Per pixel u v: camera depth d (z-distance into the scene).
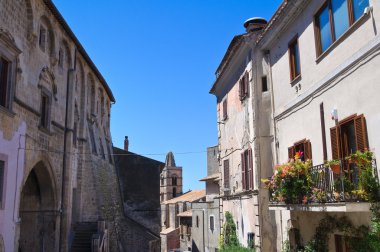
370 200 8.88
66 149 23.81
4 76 16.12
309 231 13.45
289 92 15.31
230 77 22.59
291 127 15.05
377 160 9.34
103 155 35.22
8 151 15.95
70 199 23.91
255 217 17.14
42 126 20.42
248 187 18.61
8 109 15.95
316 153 12.77
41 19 20.23
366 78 9.92
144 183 40.44
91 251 24.03
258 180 16.95
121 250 34.16
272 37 16.67
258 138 17.25
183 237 58.47
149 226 39.25
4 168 15.55
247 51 18.72
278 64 16.58
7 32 16.00
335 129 11.34
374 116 9.55
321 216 12.50
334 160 10.23
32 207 21.81
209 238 35.06
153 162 41.38
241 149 19.94
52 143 21.69
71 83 24.72
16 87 16.89
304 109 13.80
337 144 11.16
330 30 11.98
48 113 21.16
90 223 26.45
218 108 25.94
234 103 21.61
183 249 57.94
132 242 35.28
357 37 10.41
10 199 16.06
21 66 17.47
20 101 17.23
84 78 28.95
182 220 59.22
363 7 10.21
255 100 17.55
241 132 20.00
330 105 11.82
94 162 31.05
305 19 13.80
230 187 22.34
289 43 15.31
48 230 21.73
